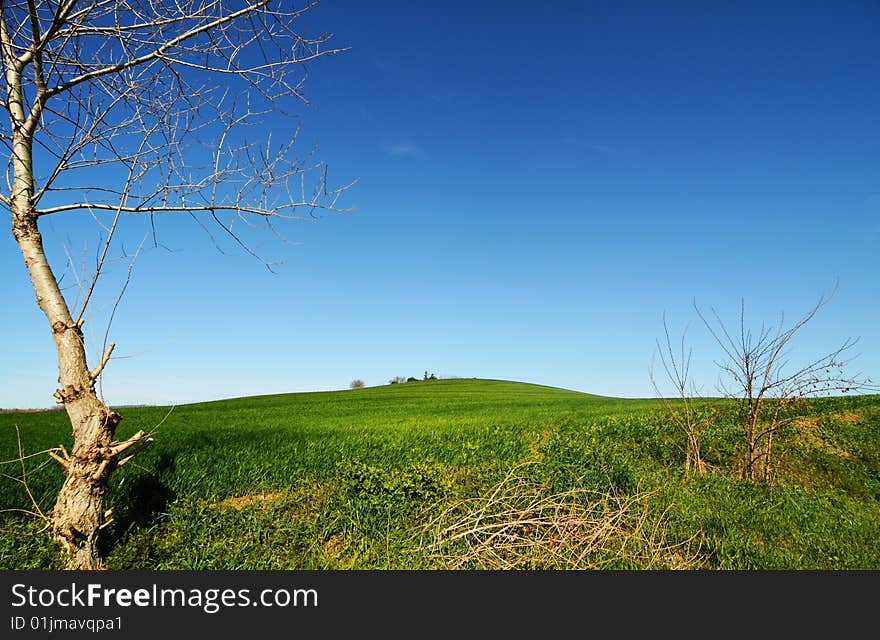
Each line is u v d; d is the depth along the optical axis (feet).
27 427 51.78
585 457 32.83
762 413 51.47
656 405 76.69
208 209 21.02
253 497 30.86
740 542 23.86
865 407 56.34
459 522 22.65
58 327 20.06
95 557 19.88
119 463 20.42
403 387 191.21
